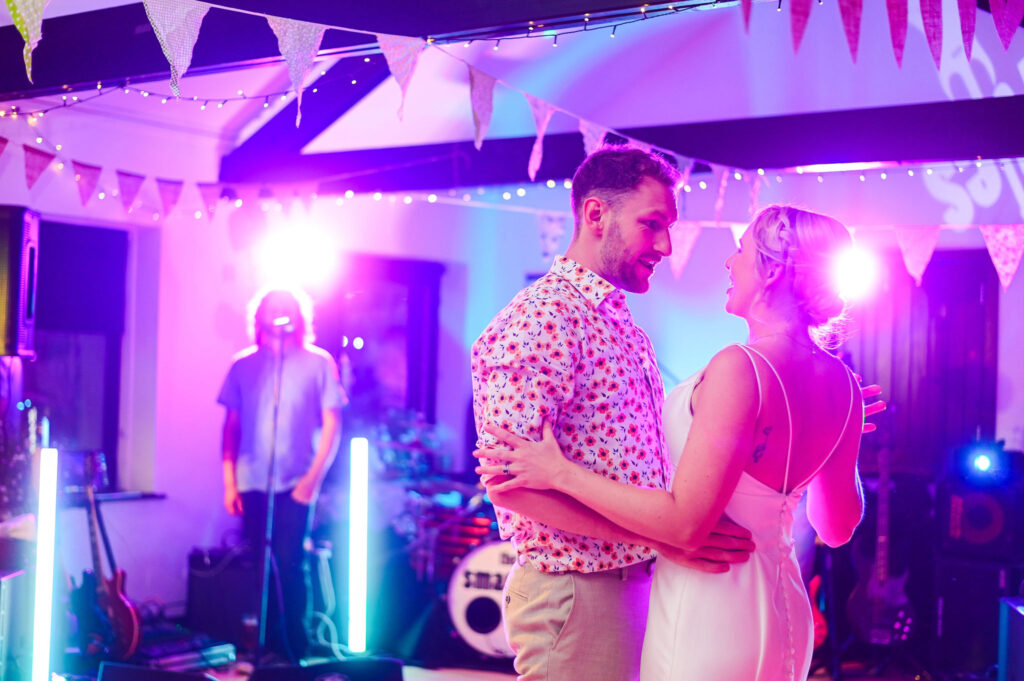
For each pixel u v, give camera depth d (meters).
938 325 5.71
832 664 4.91
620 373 1.80
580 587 1.77
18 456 4.18
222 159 5.90
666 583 1.76
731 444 1.59
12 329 4.14
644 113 5.65
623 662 1.79
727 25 5.15
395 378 7.18
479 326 7.55
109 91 3.38
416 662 5.05
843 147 4.47
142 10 3.25
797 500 1.80
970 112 4.20
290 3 2.94
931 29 1.74
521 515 1.82
